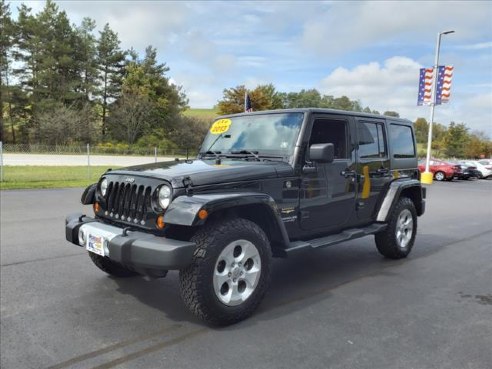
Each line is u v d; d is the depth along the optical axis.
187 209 3.32
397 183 5.80
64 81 50.44
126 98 52.34
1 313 3.88
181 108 59.12
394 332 3.57
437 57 22.56
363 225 5.51
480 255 6.37
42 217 8.80
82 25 54.06
